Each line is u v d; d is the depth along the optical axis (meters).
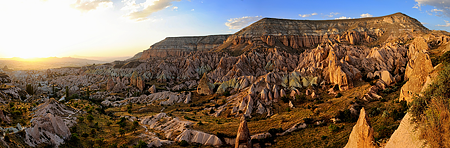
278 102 102.94
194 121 87.31
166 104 128.12
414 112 30.03
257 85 116.56
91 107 108.44
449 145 24.22
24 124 61.47
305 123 70.81
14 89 123.81
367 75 106.62
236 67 177.00
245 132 54.66
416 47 120.50
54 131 59.28
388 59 124.25
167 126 82.81
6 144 43.28
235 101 112.62
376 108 68.00
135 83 184.75
